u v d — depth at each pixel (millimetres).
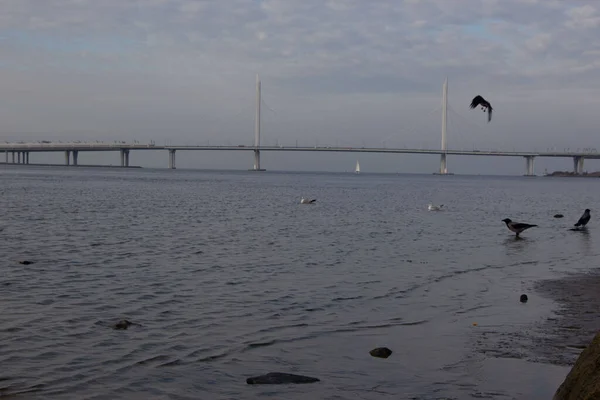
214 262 16562
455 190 88562
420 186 106750
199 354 8492
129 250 18516
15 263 15555
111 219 29047
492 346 9016
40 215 30000
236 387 7270
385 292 12953
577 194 78688
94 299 11711
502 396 7066
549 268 16688
